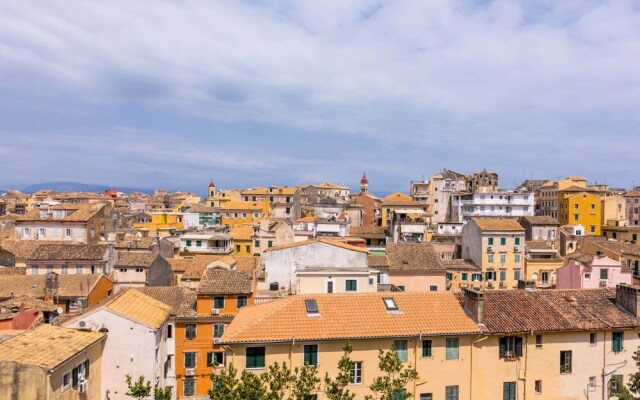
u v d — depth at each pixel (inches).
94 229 3912.4
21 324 1656.0
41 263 2847.0
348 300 1563.7
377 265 2783.0
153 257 2790.4
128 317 1432.1
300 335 1400.1
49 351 1104.2
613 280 2790.4
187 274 2984.7
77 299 2314.2
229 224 5393.7
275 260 2423.7
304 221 4490.7
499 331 1471.5
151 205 7411.4
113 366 1408.7
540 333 1504.7
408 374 1187.3
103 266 2886.3
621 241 3823.8
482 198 4940.9
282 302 1556.3
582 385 1528.1
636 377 1348.4
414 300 1594.5
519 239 3405.5
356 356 1424.7
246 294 2046.0
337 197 6840.6
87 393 1213.7
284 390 1341.0
